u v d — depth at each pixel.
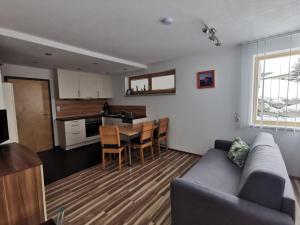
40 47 2.59
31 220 1.42
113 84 5.41
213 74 3.21
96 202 2.12
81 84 4.67
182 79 3.69
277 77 2.53
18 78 3.85
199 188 1.37
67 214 1.91
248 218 1.13
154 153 3.85
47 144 4.38
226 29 2.26
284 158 2.57
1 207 1.26
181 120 3.81
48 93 4.36
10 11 1.71
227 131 3.15
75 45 2.81
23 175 1.36
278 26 2.18
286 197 1.11
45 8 1.67
